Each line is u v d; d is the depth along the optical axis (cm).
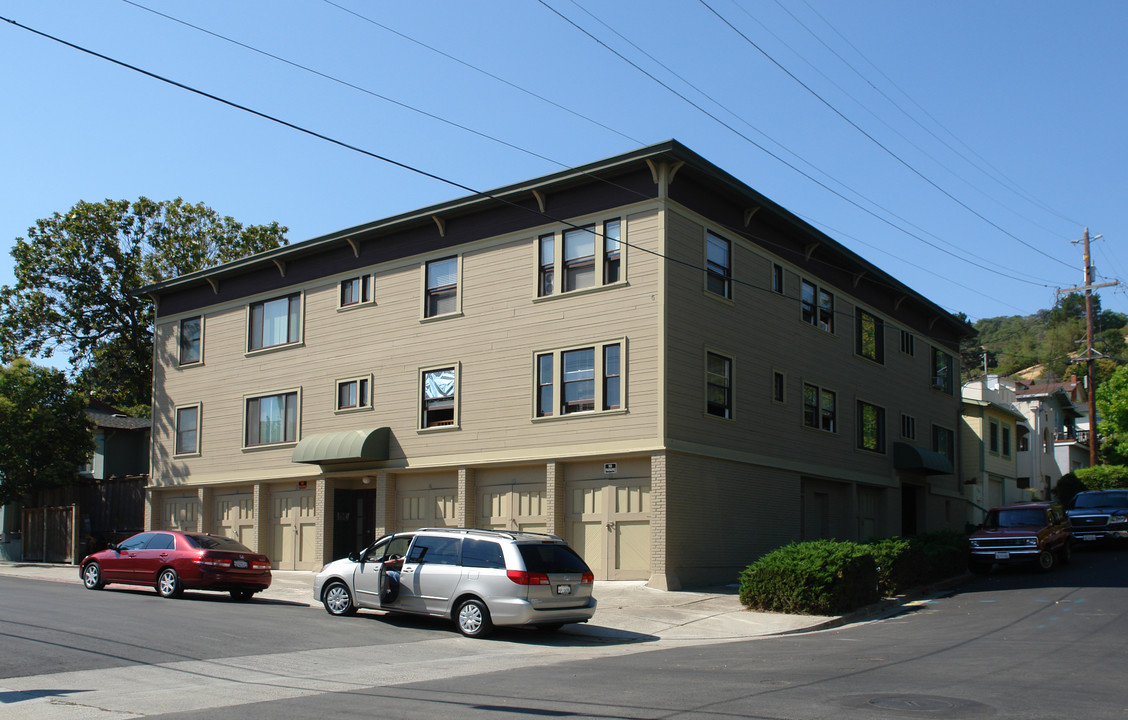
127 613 1698
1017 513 2712
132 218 4544
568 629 1661
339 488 2877
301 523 2916
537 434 2353
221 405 3192
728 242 2475
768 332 2619
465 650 1417
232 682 1100
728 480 2377
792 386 2716
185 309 3384
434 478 2592
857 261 3070
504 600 1514
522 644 1495
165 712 922
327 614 1814
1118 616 1658
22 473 3491
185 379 3341
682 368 2228
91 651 1273
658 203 2220
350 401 2797
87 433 3659
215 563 2055
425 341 2623
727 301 2422
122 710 930
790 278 2766
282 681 1113
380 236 2784
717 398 2369
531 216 2448
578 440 2278
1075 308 14212
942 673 1119
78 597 1989
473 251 2555
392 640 1495
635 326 2220
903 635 1549
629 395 2211
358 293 2831
